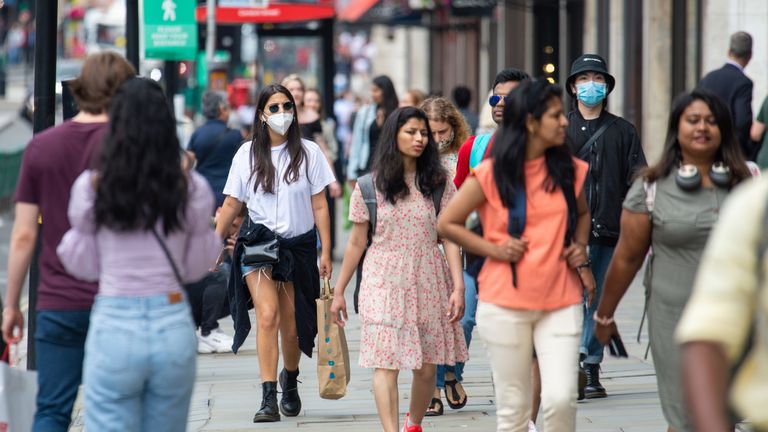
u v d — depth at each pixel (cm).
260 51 5456
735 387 780
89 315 1456
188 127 4769
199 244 1338
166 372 1312
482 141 2009
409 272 1842
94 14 11281
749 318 773
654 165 1505
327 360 2036
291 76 3644
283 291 2194
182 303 1332
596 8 5847
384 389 1833
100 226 1302
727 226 776
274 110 2128
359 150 3953
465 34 9350
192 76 6438
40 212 1467
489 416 2148
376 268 1845
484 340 1564
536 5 6462
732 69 2916
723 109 1462
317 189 2177
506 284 1528
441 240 1898
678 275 1479
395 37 12312
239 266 2180
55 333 1459
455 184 2034
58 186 1452
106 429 1306
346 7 8412
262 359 2153
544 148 1521
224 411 2255
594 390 2284
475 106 8906
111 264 1309
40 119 2294
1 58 17025
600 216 2184
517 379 1552
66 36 17350
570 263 1532
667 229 1471
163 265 1316
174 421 1345
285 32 5319
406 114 1820
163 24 3441
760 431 770
